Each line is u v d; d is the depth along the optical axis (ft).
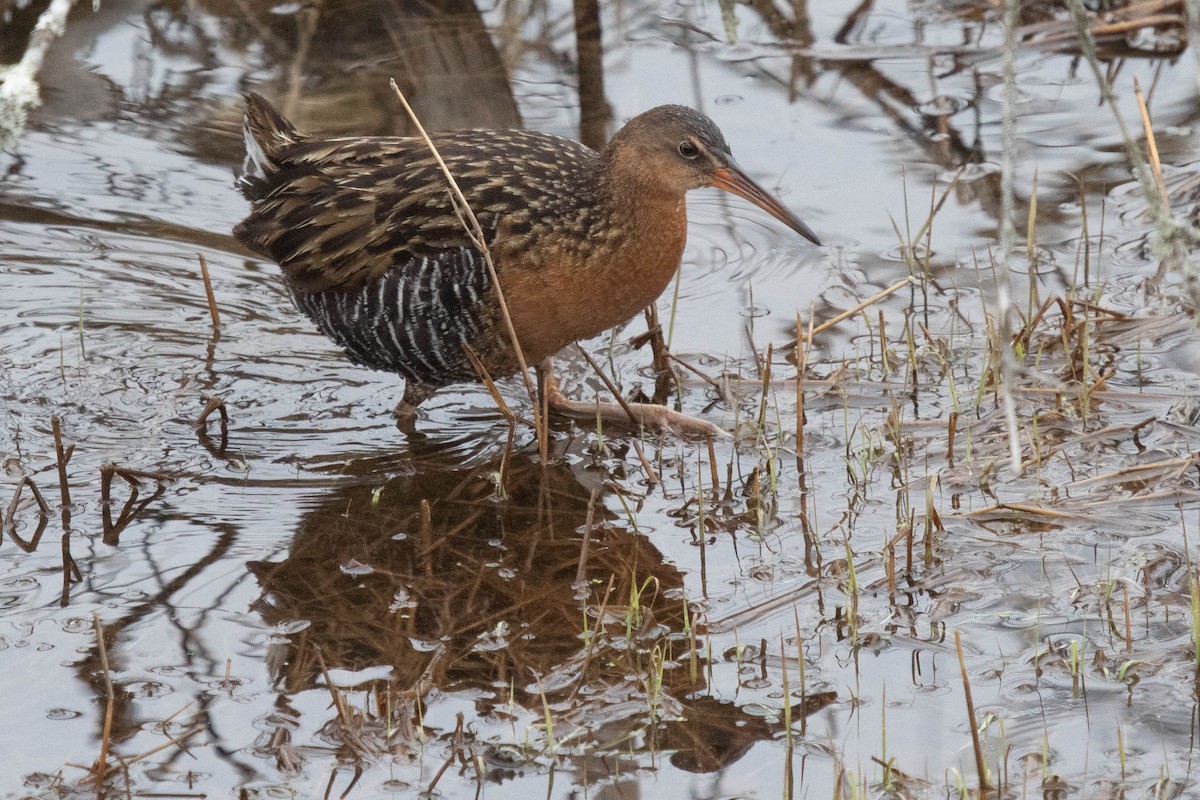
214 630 27.17
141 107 47.52
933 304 38.52
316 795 22.91
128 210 43.27
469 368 34.14
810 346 35.45
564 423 35.35
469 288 32.42
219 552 29.76
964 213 41.88
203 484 32.40
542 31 51.70
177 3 52.65
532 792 22.91
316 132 45.42
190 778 23.29
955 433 32.65
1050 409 33.63
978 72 48.67
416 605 27.96
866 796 22.40
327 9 52.47
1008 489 31.01
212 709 24.94
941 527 29.45
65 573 28.94
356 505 31.68
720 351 37.50
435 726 24.49
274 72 49.11
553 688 25.43
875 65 49.19
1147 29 49.52
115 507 31.37
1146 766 22.75
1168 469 30.83
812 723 24.26
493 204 32.22
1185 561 27.89
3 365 36.81
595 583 28.66
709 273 40.81
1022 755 23.15
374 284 33.01
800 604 27.55
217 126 46.55
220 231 42.73
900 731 23.95
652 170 32.63
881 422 34.14
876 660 25.81
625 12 52.95
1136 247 39.88
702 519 29.91
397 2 52.60
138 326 38.81
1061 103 46.60
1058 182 42.83
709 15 52.65
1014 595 27.40
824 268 40.32
